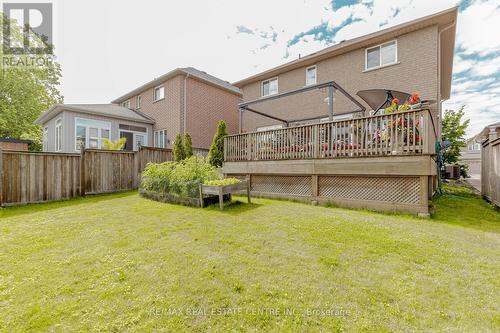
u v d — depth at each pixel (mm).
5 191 5891
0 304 1959
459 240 3461
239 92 16484
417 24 8195
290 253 2977
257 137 7613
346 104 10195
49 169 6723
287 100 12188
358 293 2145
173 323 1771
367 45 9648
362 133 5660
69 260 2734
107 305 1962
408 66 8648
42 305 1953
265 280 2348
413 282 2330
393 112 5438
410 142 5078
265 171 7352
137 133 14023
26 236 3527
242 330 1707
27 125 17797
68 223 4219
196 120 13969
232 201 6340
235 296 2088
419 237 3541
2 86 16719
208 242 3316
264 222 4320
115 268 2557
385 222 4352
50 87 20047
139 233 3678
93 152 7801
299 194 6727
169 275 2424
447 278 2408
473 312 1901
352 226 4066
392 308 1943
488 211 5430
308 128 6535
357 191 5797
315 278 2393
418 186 5023
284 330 1705
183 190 6012
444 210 5512
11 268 2541
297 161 6691
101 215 4820
